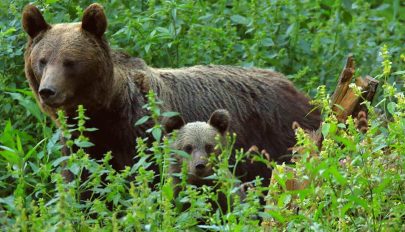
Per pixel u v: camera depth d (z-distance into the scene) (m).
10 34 15.43
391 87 11.27
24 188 12.34
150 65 15.89
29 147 14.24
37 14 13.30
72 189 10.67
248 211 10.32
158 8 16.06
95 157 13.50
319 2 19.20
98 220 10.72
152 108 11.02
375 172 10.59
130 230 10.55
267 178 14.39
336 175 10.08
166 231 10.15
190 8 16.08
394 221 10.38
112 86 13.27
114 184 10.94
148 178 10.62
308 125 14.85
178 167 12.67
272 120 14.62
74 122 13.29
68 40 13.06
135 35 15.68
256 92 14.69
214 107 14.30
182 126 13.11
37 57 13.09
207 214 12.02
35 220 9.93
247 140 14.36
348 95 13.04
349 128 10.96
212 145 12.80
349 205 10.22
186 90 14.25
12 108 15.22
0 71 15.52
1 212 10.73
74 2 16.45
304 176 10.35
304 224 10.42
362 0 19.22
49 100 12.73
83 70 12.97
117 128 13.34
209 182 12.53
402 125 10.80
